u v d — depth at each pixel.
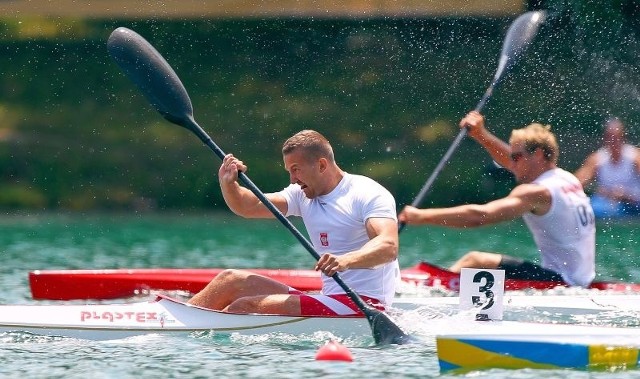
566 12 59.16
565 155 56.34
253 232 54.78
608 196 47.78
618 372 19.31
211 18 73.19
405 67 68.50
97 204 66.38
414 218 28.94
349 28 70.75
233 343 22.38
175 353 21.25
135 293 31.00
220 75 71.62
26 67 72.81
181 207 66.25
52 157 67.88
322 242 23.39
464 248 47.62
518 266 30.12
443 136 64.12
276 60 71.88
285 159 23.12
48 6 75.81
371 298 23.16
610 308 26.59
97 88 71.69
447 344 19.41
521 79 59.47
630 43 58.16
